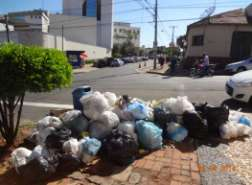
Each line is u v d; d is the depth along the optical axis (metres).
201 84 13.88
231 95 8.63
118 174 3.70
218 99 9.80
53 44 34.78
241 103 9.03
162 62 31.23
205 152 4.50
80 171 3.76
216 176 3.67
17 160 3.64
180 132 4.95
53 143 3.95
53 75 4.33
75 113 4.80
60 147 3.93
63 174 3.67
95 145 4.01
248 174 3.72
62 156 3.69
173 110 5.38
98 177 3.61
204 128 5.04
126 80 17.36
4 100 4.45
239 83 8.39
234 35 23.14
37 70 4.12
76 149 3.86
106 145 4.06
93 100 4.75
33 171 3.37
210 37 23.75
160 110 5.21
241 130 5.27
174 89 12.43
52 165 3.51
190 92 11.48
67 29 57.34
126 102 5.09
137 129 4.55
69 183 3.46
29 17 48.62
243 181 3.53
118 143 3.92
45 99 10.40
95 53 54.97
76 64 36.72
